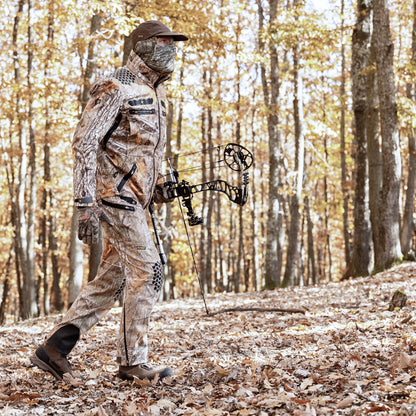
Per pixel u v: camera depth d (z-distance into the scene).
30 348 5.94
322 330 5.93
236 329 6.74
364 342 4.77
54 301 22.62
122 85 3.63
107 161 3.66
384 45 13.02
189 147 27.70
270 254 17.44
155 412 3.04
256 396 3.25
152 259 3.72
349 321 6.38
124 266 3.73
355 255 15.09
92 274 11.23
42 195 23.41
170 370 3.83
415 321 5.66
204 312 9.59
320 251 38.22
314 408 2.92
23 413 3.15
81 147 3.49
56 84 14.92
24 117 15.88
